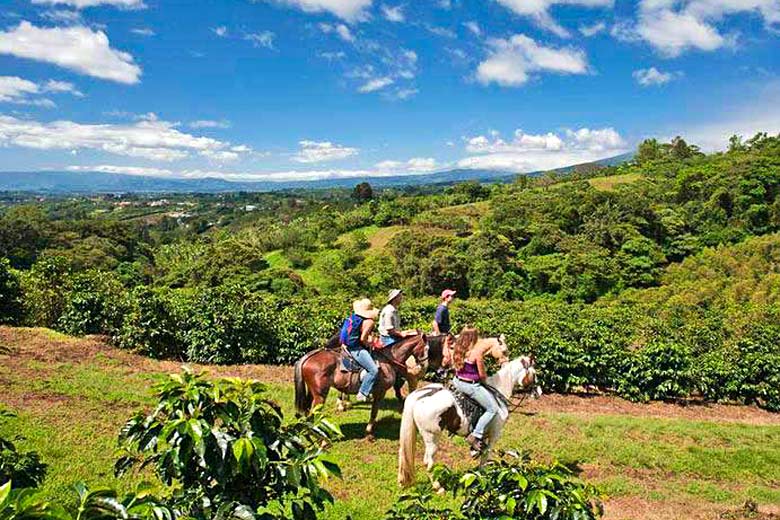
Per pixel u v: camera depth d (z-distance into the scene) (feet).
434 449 25.25
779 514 26.84
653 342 52.06
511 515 10.61
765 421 47.39
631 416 43.93
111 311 55.21
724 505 27.66
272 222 390.63
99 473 24.41
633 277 194.59
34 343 50.11
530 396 28.40
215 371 47.57
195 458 10.02
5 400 32.86
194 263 226.99
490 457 29.81
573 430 36.73
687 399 51.39
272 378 46.62
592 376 49.62
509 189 343.05
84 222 251.80
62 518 6.88
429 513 11.80
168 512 8.86
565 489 11.05
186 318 52.11
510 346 49.67
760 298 149.07
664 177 325.83
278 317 54.60
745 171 249.96
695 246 214.90
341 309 67.82
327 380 30.81
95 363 45.70
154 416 10.53
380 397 31.94
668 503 27.35
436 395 25.14
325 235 261.65
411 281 201.46
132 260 246.06
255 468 10.06
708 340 68.95
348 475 26.78
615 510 26.23
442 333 38.45
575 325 58.90
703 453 34.40
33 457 12.37
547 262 198.59
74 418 30.94
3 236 197.77
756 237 213.87
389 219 276.41
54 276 60.75
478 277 197.67
